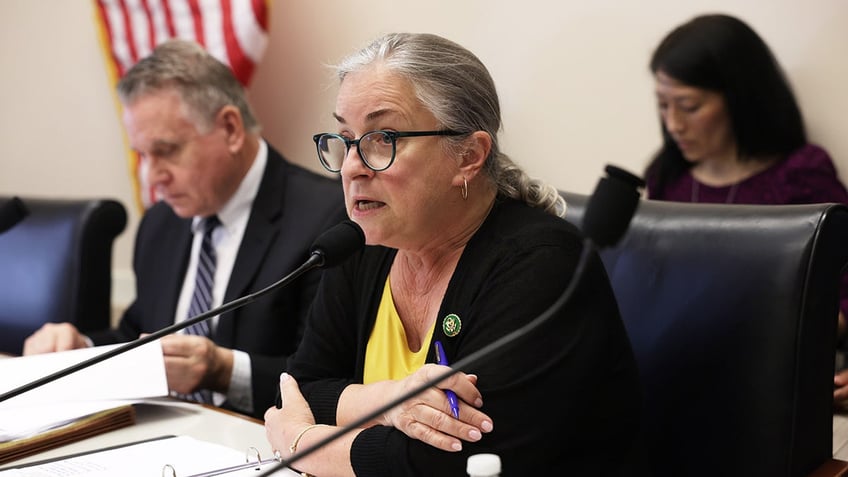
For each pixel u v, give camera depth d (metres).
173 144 4.00
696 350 2.60
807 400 2.46
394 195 2.48
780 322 2.46
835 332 2.52
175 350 3.39
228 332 3.93
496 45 5.54
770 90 4.45
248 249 4.00
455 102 2.47
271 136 6.48
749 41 4.45
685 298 2.65
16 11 7.52
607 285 2.45
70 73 7.32
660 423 2.64
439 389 2.23
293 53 6.30
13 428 2.67
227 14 6.04
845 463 2.53
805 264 2.46
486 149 2.55
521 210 2.63
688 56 4.44
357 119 2.48
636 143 5.14
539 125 5.46
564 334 2.30
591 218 1.78
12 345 4.60
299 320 3.94
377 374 2.71
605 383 2.39
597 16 5.18
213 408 3.11
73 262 4.50
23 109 7.61
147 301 4.39
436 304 2.64
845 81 4.56
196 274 4.23
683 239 2.72
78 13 7.20
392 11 5.87
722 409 2.53
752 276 2.53
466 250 2.58
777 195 4.49
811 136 4.69
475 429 2.19
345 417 2.50
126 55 6.61
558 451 2.29
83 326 4.46
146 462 2.40
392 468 2.25
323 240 2.39
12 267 4.65
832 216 2.48
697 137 4.54
